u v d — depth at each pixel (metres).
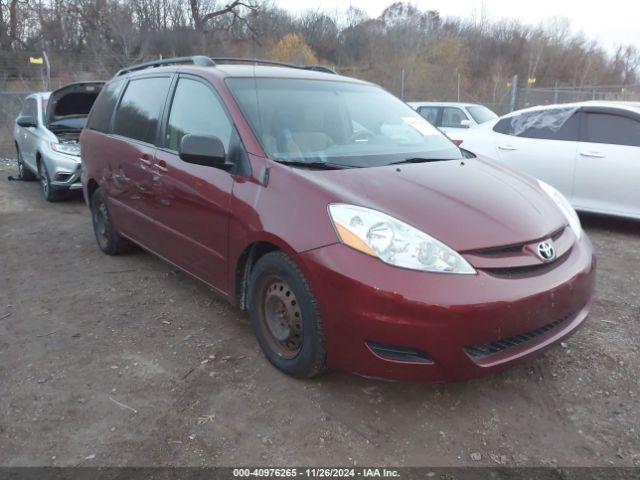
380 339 2.47
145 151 4.15
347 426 2.65
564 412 2.79
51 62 22.17
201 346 3.43
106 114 5.06
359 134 3.67
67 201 8.08
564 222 3.08
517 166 6.72
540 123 6.70
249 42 35.47
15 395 2.92
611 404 2.86
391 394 2.91
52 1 28.25
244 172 3.16
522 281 2.56
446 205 2.76
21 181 9.85
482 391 2.95
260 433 2.61
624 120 6.06
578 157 6.23
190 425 2.66
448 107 12.04
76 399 2.88
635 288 4.44
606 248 5.62
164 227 3.97
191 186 3.53
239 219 3.10
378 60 33.28
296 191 2.85
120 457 2.45
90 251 5.48
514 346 2.63
